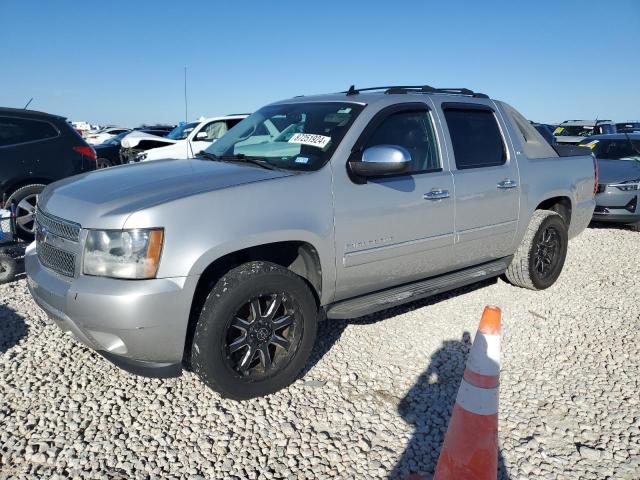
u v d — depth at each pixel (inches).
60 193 130.8
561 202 211.6
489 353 84.4
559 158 205.8
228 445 110.2
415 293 156.3
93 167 290.2
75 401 123.5
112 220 110.5
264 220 120.0
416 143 156.5
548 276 204.4
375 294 151.5
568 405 128.1
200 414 120.5
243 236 116.5
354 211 135.8
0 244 198.4
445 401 129.2
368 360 148.2
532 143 200.5
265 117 169.2
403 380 138.3
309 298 129.8
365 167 133.5
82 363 140.6
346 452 109.3
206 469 102.8
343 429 116.7
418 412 124.3
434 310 184.7
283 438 112.9
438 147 161.3
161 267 109.5
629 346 159.9
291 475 102.0
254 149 152.5
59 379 132.3
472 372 85.4
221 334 116.6
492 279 220.4
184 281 110.3
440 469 89.0
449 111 168.4
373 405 126.5
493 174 173.3
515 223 184.2
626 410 126.1
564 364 148.6
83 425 115.0
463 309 186.5
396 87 164.9
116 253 109.6
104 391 128.2
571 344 161.2
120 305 107.1
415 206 149.3
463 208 163.5
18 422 114.9
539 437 115.5
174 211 111.5
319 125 147.8
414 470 104.7
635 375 142.6
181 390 130.0
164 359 114.8
